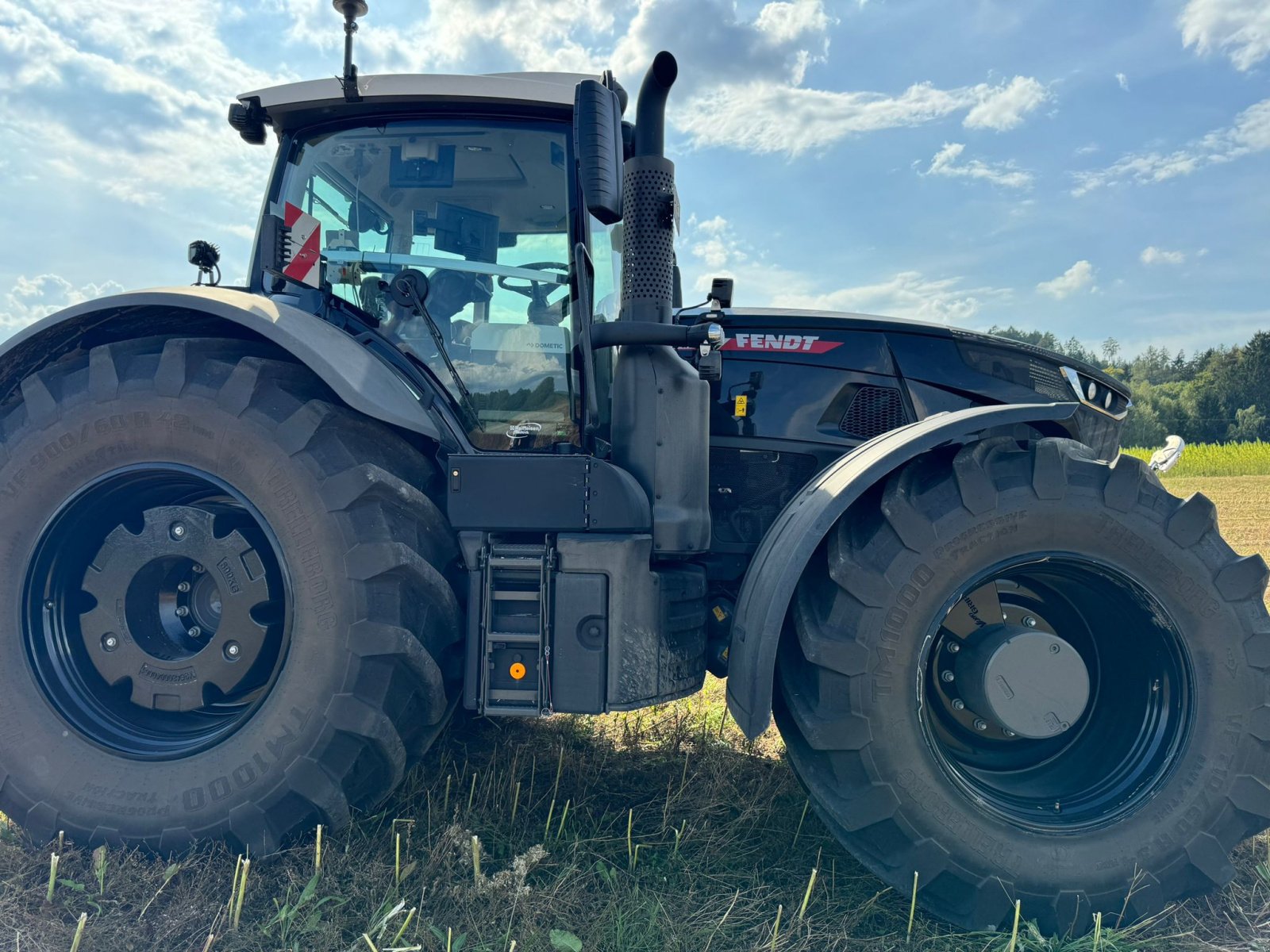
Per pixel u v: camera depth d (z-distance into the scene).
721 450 3.26
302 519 2.37
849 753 2.26
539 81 2.79
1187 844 2.27
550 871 2.32
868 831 2.27
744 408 3.25
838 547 2.34
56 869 2.22
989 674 2.35
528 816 2.62
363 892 2.13
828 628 2.30
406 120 2.91
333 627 2.34
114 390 2.46
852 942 2.10
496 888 2.14
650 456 2.57
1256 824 2.30
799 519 2.39
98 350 2.52
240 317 2.41
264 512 2.39
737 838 2.61
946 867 2.22
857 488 2.28
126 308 2.55
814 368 3.27
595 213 2.32
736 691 2.37
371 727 2.31
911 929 2.17
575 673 2.38
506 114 2.87
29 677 2.45
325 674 2.33
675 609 2.51
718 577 3.19
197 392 2.43
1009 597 2.62
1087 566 2.36
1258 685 2.30
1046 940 2.17
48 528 2.50
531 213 2.85
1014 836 2.25
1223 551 2.36
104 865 2.21
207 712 2.57
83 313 2.50
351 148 2.93
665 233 2.63
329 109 2.93
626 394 2.62
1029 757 2.55
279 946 1.97
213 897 2.16
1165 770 2.32
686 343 2.56
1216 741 2.30
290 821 2.34
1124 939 2.18
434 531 2.48
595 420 2.68
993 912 2.21
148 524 2.51
